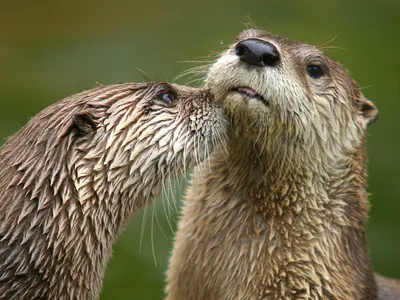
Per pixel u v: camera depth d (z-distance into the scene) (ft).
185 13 89.40
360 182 34.73
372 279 34.88
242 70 29.78
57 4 93.04
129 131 30.48
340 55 78.79
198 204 34.50
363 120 36.27
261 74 29.68
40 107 68.03
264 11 90.12
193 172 36.63
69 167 29.30
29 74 74.90
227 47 36.40
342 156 34.27
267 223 32.78
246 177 33.04
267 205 32.86
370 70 75.97
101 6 92.84
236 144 32.63
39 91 71.46
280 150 32.04
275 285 32.35
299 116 31.45
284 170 32.55
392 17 92.68
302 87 31.76
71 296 30.12
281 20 86.94
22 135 30.14
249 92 30.04
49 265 29.25
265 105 30.22
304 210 32.83
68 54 79.36
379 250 56.29
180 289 34.60
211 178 34.35
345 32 85.46
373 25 89.10
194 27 84.23
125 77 72.74
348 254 33.42
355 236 33.96
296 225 32.73
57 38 84.23
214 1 92.53
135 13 90.33
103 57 77.92
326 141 33.35
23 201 28.86
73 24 88.12
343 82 35.09
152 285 51.34
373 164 65.57
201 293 33.81
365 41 83.76
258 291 32.48
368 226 58.80
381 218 59.82
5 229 28.68
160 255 53.98
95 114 30.12
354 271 33.37
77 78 73.61
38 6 92.17
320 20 88.69
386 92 73.10
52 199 29.07
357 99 36.47
